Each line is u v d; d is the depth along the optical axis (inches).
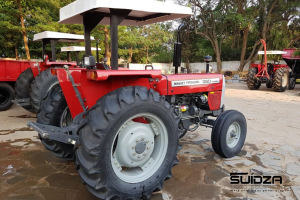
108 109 71.2
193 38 895.7
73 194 89.8
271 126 185.8
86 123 71.7
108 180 72.6
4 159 120.4
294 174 107.0
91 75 74.1
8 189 92.6
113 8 76.9
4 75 231.3
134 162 83.0
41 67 198.1
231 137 124.4
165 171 86.5
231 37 920.3
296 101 303.0
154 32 721.6
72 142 85.1
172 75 114.8
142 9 81.8
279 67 427.2
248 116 218.7
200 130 175.3
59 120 113.3
